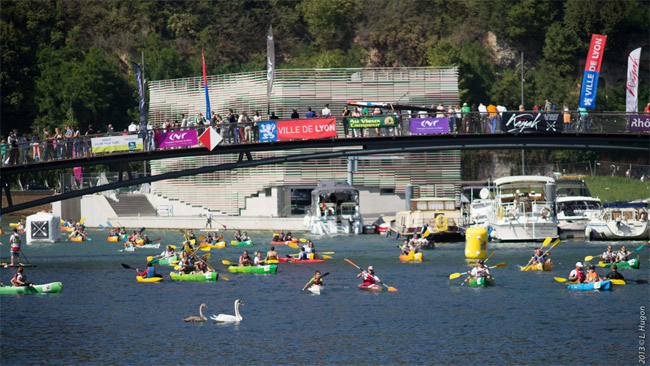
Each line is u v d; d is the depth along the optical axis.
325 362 46.62
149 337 52.59
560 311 59.69
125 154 89.69
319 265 87.25
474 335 52.56
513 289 69.69
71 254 101.81
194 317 57.50
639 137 93.25
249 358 47.59
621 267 82.25
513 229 108.31
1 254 101.88
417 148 91.69
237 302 57.50
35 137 94.56
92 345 50.62
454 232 112.19
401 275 78.56
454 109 99.94
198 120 100.56
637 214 109.69
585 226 113.38
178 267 79.75
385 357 47.53
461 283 73.12
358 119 91.38
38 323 56.97
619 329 53.75
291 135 90.19
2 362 46.97
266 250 94.88
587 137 92.56
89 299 66.25
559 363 46.12
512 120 91.75
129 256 99.19
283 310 61.09
